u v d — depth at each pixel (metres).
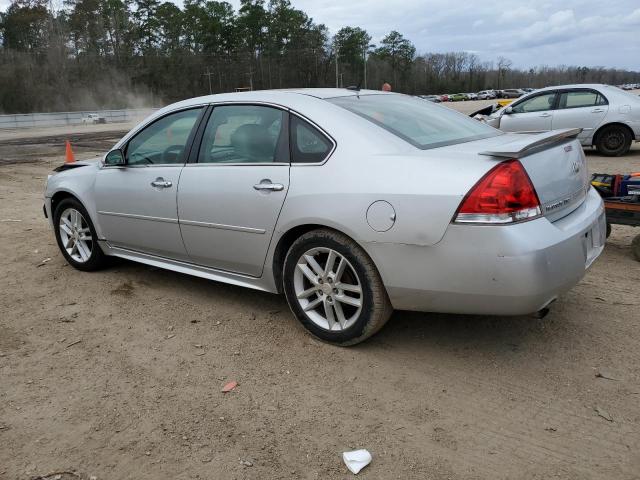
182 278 4.96
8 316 4.22
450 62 138.88
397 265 3.11
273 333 3.81
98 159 5.32
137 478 2.46
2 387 3.22
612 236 5.98
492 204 2.82
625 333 3.63
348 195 3.22
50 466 2.54
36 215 7.90
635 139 11.52
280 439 2.70
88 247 5.18
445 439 2.67
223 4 103.62
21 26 86.00
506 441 2.64
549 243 2.88
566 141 3.49
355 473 2.45
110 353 3.60
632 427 2.70
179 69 94.44
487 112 14.72
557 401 2.93
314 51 107.56
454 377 3.20
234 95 4.06
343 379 3.21
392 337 3.69
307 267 3.57
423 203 2.97
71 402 3.05
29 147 20.98
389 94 4.30
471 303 3.00
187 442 2.69
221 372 3.33
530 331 3.71
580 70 151.75
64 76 82.44
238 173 3.76
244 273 3.96
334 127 3.44
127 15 92.81
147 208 4.37
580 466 2.46
